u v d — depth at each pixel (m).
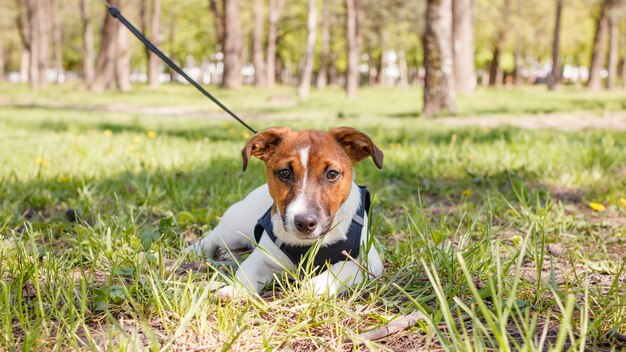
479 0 10.39
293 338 0.77
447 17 3.91
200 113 5.02
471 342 0.74
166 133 2.98
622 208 1.42
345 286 0.85
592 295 0.86
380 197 1.48
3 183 1.55
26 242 1.07
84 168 1.86
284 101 6.34
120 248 1.06
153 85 9.73
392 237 1.19
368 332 0.76
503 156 1.97
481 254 0.95
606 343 0.74
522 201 1.29
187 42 13.63
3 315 0.77
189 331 0.77
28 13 9.03
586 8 10.45
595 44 9.70
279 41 12.45
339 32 11.99
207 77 18.52
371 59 15.61
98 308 0.82
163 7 11.88
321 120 3.93
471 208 1.40
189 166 1.89
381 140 2.64
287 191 0.85
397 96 7.80
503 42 11.27
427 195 1.59
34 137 2.80
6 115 4.31
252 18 10.70
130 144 2.45
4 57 17.86
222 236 1.06
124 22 1.20
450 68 3.98
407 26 10.29
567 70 18.08
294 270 0.91
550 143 2.21
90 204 1.39
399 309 0.83
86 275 0.95
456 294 0.86
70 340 0.72
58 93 7.83
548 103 5.38
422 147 2.24
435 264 0.94
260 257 0.91
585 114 4.03
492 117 3.94
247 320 0.79
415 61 15.30
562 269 1.01
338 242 0.88
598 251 1.11
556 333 0.76
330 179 0.86
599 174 1.69
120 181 1.64
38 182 1.58
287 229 0.83
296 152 0.86
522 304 0.82
